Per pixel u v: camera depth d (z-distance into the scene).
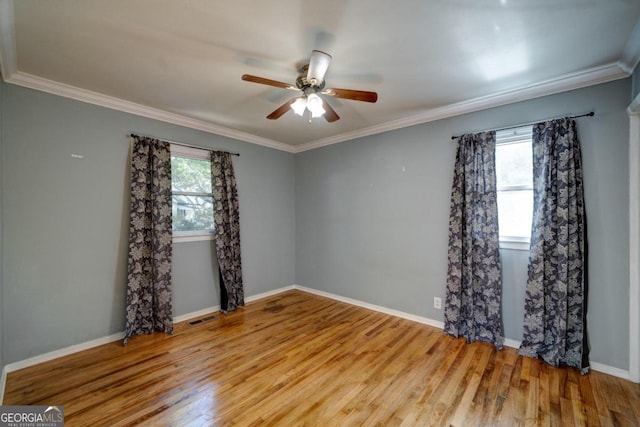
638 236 2.11
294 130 3.79
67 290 2.54
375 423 1.72
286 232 4.65
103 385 2.08
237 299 3.83
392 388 2.06
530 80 2.37
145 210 2.97
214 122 3.46
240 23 1.66
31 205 2.36
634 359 2.11
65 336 2.53
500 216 2.76
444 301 3.12
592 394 1.98
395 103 2.85
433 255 3.20
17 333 2.29
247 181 4.07
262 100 2.79
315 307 3.83
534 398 1.94
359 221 3.88
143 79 2.36
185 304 3.39
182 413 1.79
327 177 4.28
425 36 1.79
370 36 1.79
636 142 2.10
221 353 2.56
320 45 1.88
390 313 3.56
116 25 1.67
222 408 1.84
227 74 2.27
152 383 2.10
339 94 2.03
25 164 2.33
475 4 1.50
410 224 3.38
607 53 1.97
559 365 2.33
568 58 2.04
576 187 2.30
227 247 3.69
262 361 2.43
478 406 1.87
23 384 2.08
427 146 3.23
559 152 2.34
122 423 1.70
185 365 2.36
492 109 2.77
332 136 4.07
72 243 2.57
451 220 2.96
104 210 2.76
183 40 1.83
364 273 3.83
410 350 2.62
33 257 2.37
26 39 1.80
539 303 2.41
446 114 3.03
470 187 2.83
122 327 2.87
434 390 2.04
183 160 3.42
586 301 2.29
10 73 2.17
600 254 2.25
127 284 2.85
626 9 1.54
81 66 2.14
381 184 3.64
